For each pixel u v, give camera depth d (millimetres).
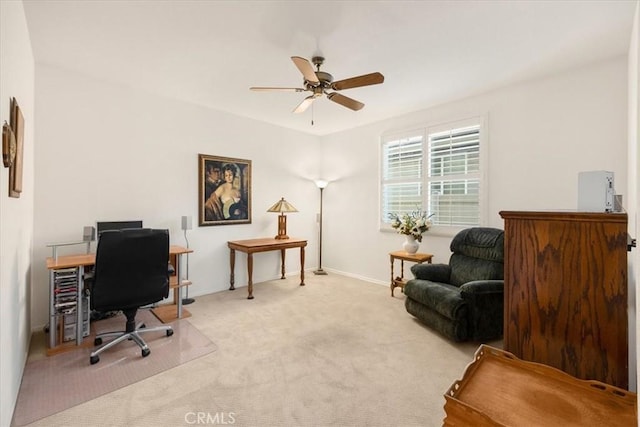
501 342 2756
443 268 3455
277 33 2332
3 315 1530
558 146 3055
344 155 5262
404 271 4422
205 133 4137
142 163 3582
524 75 3080
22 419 1721
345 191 5250
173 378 2143
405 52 2609
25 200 2322
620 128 2713
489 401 1025
